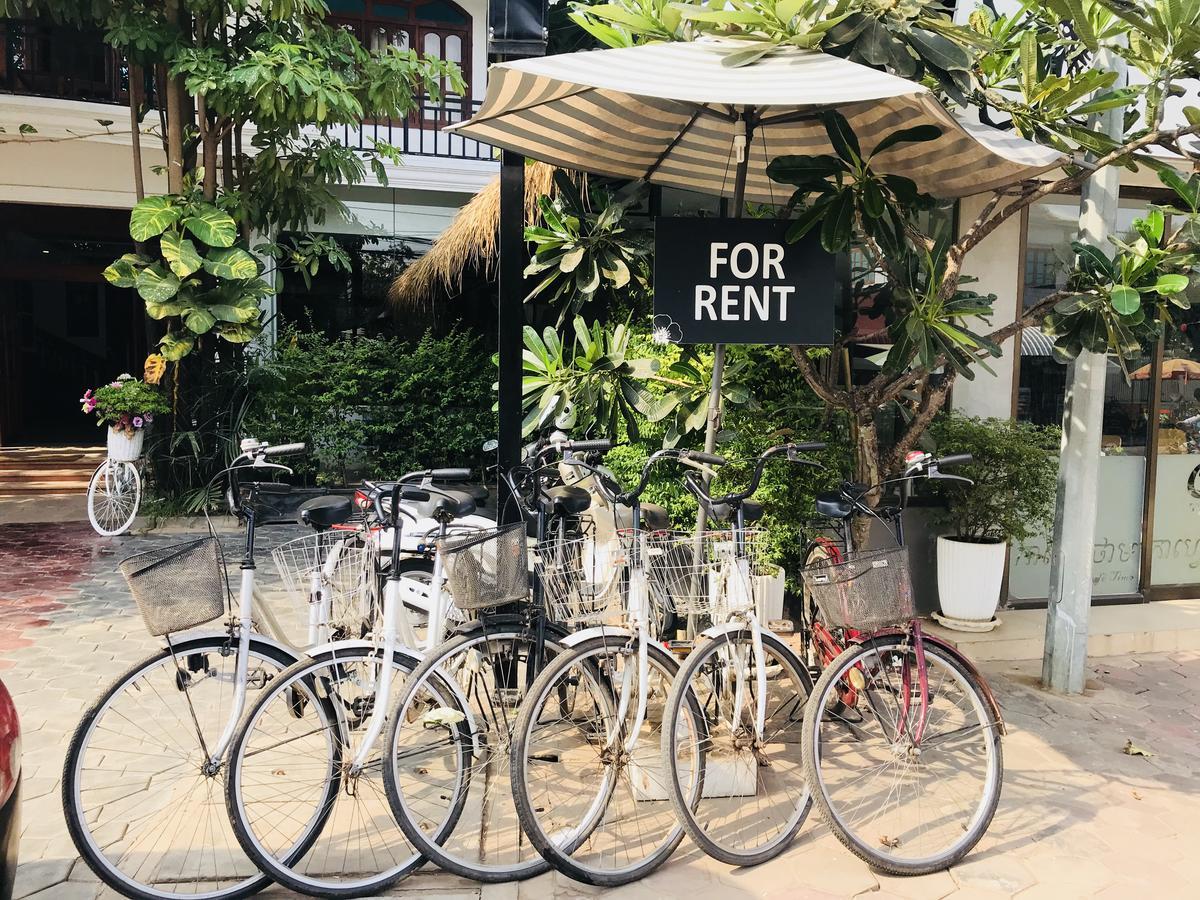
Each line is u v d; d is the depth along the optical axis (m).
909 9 3.09
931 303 3.54
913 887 2.75
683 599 3.08
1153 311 3.80
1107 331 3.60
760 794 3.27
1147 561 5.97
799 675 3.15
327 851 2.85
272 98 6.83
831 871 2.82
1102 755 3.75
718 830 3.01
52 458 9.61
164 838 2.89
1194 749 3.83
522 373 3.81
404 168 10.09
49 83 9.50
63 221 10.32
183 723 3.63
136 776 3.24
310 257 9.77
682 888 2.72
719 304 3.26
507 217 3.69
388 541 3.62
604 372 4.04
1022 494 5.06
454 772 2.99
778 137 3.97
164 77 8.07
